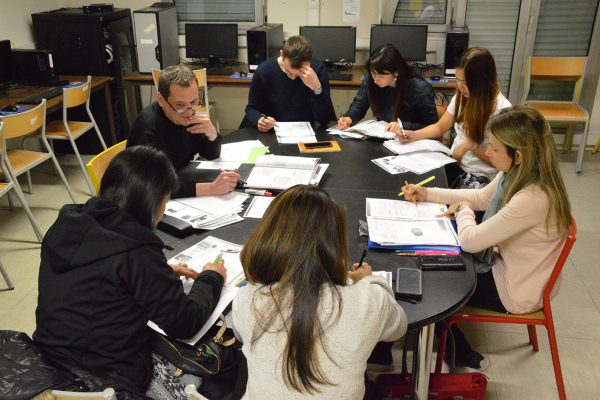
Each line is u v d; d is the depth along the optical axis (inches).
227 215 76.9
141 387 53.6
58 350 51.9
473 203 79.8
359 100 129.6
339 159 100.2
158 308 51.4
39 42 176.7
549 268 69.0
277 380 42.5
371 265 64.3
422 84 119.0
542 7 174.4
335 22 183.9
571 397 80.7
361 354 42.6
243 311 44.9
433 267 63.4
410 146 105.1
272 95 124.9
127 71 189.5
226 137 113.7
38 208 145.3
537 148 63.7
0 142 113.3
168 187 53.9
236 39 182.2
